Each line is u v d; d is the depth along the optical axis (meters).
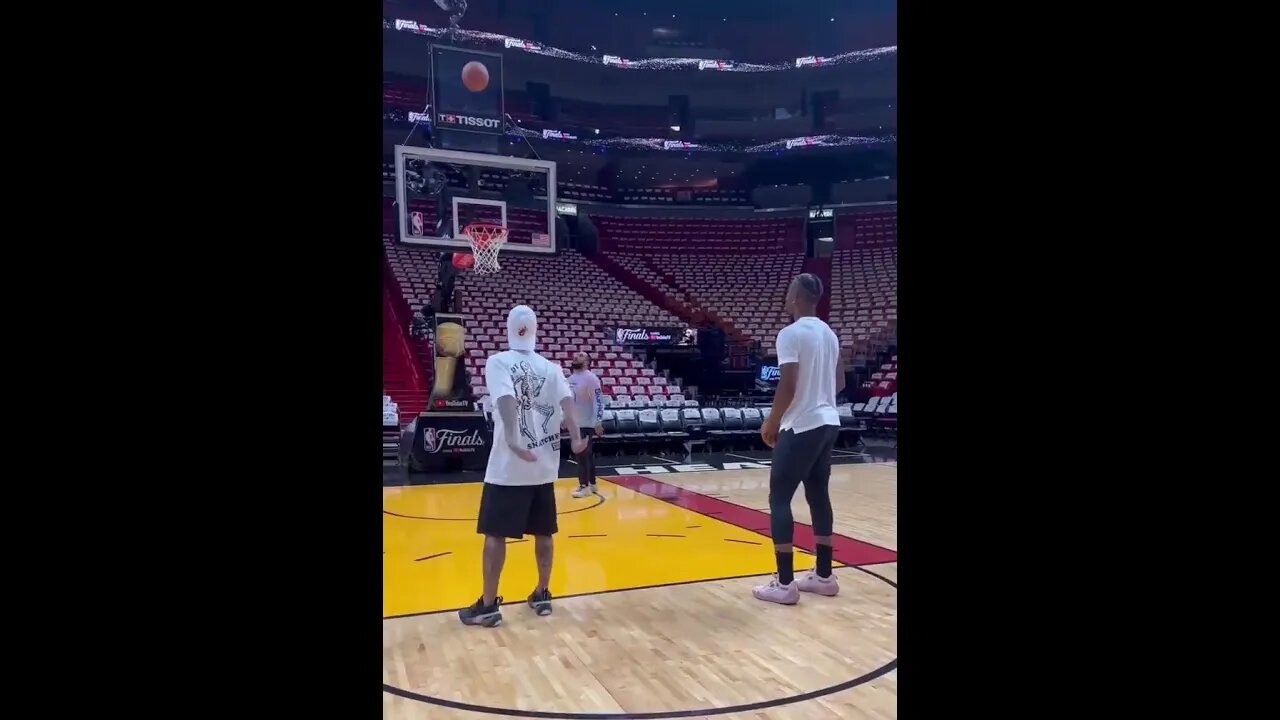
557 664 2.77
